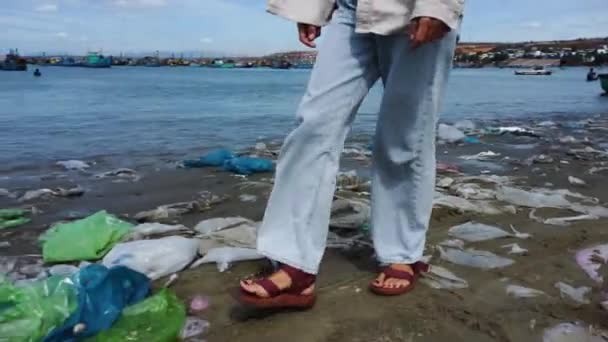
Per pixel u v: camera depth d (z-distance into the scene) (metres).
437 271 2.53
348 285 2.38
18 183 4.62
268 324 2.05
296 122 2.13
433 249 2.84
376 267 2.59
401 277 2.31
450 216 3.46
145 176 4.90
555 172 5.11
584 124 9.74
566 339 1.97
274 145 6.93
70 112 11.18
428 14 1.81
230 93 19.58
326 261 2.66
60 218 3.56
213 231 3.17
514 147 6.92
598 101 16.55
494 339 1.97
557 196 3.94
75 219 3.54
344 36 2.09
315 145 2.08
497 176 4.88
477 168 5.43
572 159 5.91
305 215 2.09
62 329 1.84
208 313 2.14
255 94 18.92
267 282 2.05
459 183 4.44
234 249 2.75
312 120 2.05
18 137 7.45
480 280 2.46
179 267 2.55
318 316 2.11
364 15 1.98
